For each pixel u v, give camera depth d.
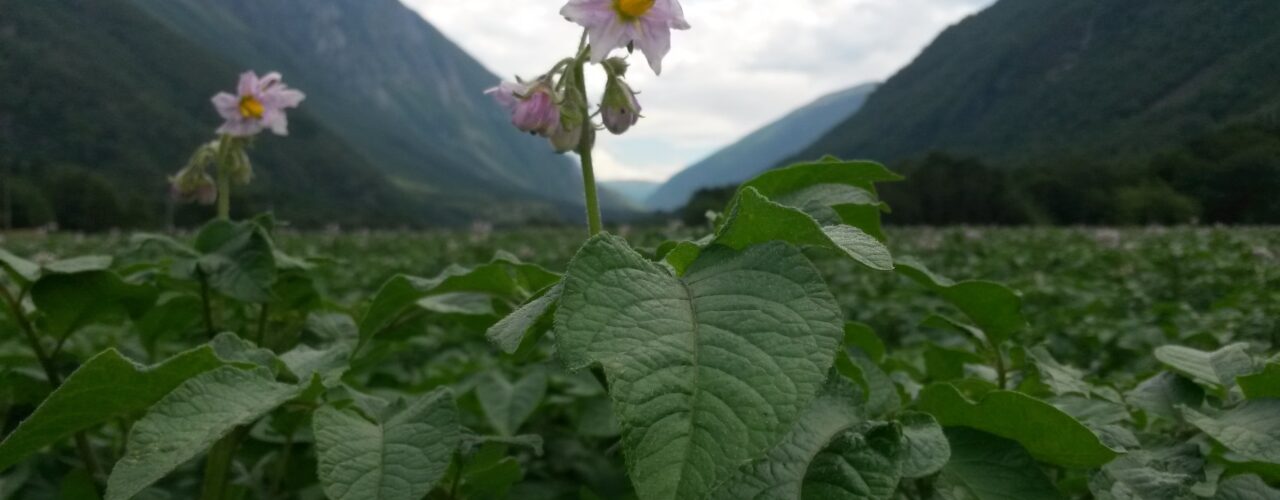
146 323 2.79
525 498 2.82
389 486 1.37
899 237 22.00
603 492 2.96
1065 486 1.85
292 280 2.82
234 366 1.52
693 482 0.86
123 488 1.21
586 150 1.92
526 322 1.20
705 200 40.31
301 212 112.12
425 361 5.21
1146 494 1.51
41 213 68.12
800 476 1.22
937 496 1.49
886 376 1.90
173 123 152.38
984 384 2.13
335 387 1.89
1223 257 13.20
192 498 2.67
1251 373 1.76
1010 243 19.81
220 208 3.32
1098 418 1.83
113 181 121.12
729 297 1.08
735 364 0.97
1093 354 5.32
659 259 1.70
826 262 11.66
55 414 1.44
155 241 2.80
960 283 1.94
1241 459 1.69
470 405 3.46
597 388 3.45
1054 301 8.53
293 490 2.74
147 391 1.49
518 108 1.87
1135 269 12.08
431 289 2.20
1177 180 50.91
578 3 1.83
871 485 1.22
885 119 197.50
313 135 196.38
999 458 1.52
